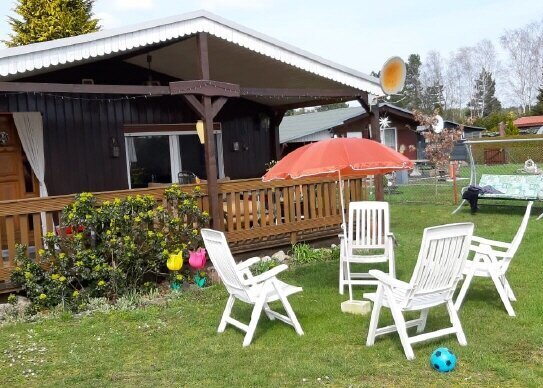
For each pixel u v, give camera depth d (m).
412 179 20.75
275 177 5.76
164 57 9.79
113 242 6.54
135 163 10.62
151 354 4.84
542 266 7.22
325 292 6.65
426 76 65.81
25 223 6.48
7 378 4.40
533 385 3.79
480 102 62.28
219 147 11.82
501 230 10.17
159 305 6.36
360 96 9.43
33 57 6.54
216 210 7.74
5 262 6.64
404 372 4.14
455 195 14.23
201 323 5.62
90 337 5.35
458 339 4.62
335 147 5.57
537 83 56.88
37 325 5.78
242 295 5.14
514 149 24.86
